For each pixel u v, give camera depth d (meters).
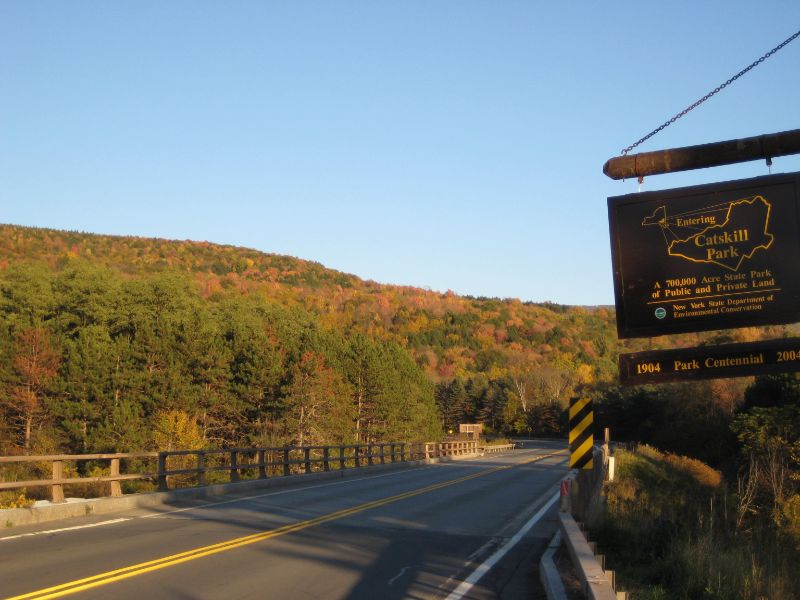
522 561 11.20
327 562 10.62
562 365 137.00
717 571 9.31
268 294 153.38
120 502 16.67
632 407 65.38
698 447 46.59
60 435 46.59
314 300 164.00
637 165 9.02
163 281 61.72
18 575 9.20
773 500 24.45
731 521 18.31
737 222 8.60
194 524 14.31
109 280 61.38
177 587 8.75
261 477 23.83
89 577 9.10
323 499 19.66
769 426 32.22
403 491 22.52
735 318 8.49
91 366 48.94
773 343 8.44
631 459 32.75
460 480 28.16
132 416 46.91
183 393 51.41
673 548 10.70
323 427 56.59
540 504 19.33
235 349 59.88
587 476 13.62
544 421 113.62
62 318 58.78
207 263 175.12
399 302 194.25
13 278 59.91
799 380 33.69
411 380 88.50
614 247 8.91
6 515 13.53
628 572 10.09
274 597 8.42
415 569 10.32
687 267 8.69
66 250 139.38
